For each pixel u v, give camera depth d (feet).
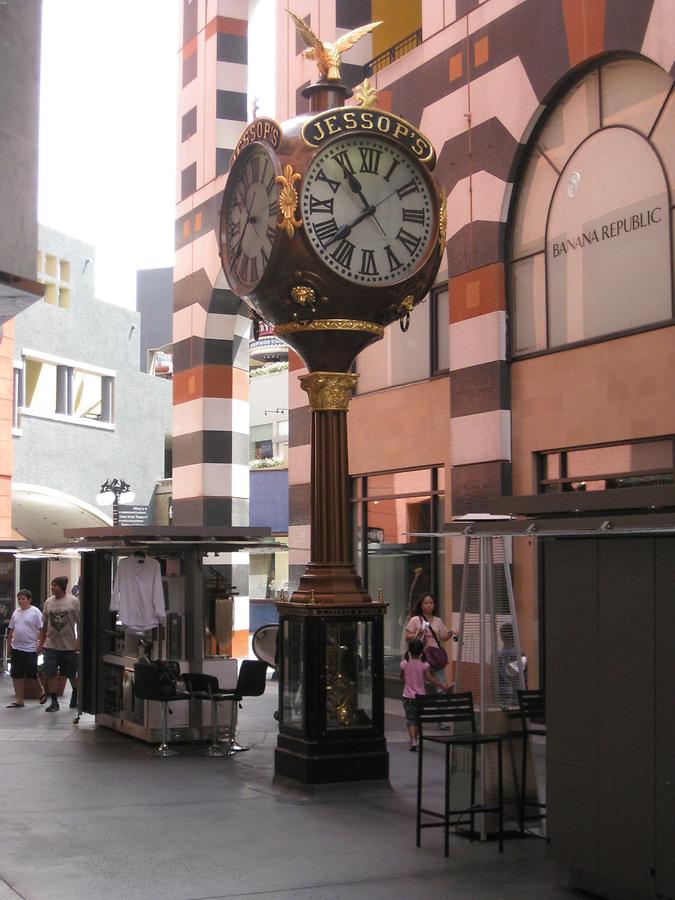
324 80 38.27
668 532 22.81
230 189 39.04
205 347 83.46
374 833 30.81
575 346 48.88
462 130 55.31
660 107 45.37
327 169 36.01
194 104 86.12
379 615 36.91
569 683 25.58
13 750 45.60
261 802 34.91
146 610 45.57
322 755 35.83
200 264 83.87
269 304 37.27
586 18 47.85
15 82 26.99
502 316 52.75
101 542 47.34
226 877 26.55
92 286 142.92
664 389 44.68
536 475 51.06
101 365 144.56
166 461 177.27
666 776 22.89
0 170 26.45
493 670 31.50
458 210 55.47
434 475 58.70
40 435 133.08
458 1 55.93
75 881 26.21
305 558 68.59
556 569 26.08
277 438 152.87
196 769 40.88
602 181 48.14
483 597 30.99
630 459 46.60
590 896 25.07
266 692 66.69
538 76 50.62
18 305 28.09
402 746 45.91
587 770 24.93
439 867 27.45
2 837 30.45
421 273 37.24
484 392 53.21
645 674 23.53
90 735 49.93
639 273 46.24
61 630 58.85
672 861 22.65
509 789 30.73
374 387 63.46
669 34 43.73
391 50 64.28
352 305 36.76
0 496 101.09
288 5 71.82
